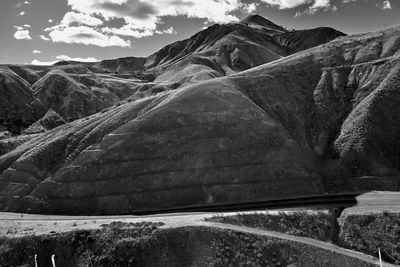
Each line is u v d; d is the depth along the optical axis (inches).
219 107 3385.8
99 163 3120.1
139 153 3122.5
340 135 3270.2
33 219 2716.5
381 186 2854.3
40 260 2053.4
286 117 3508.9
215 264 1942.7
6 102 6909.5
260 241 2031.3
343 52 4124.0
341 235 2202.3
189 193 2869.1
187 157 3056.1
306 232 2193.7
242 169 2979.8
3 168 3590.1
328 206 2481.5
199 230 2064.5
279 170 2974.9
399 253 2058.3
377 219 2213.3
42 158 3440.0
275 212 2314.2
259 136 3181.6
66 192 3031.5
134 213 2773.1
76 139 3526.1
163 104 3474.4
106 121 3597.4
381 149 3093.0
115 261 1966.0
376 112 3272.6
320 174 3051.2
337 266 1932.8
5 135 5826.8
